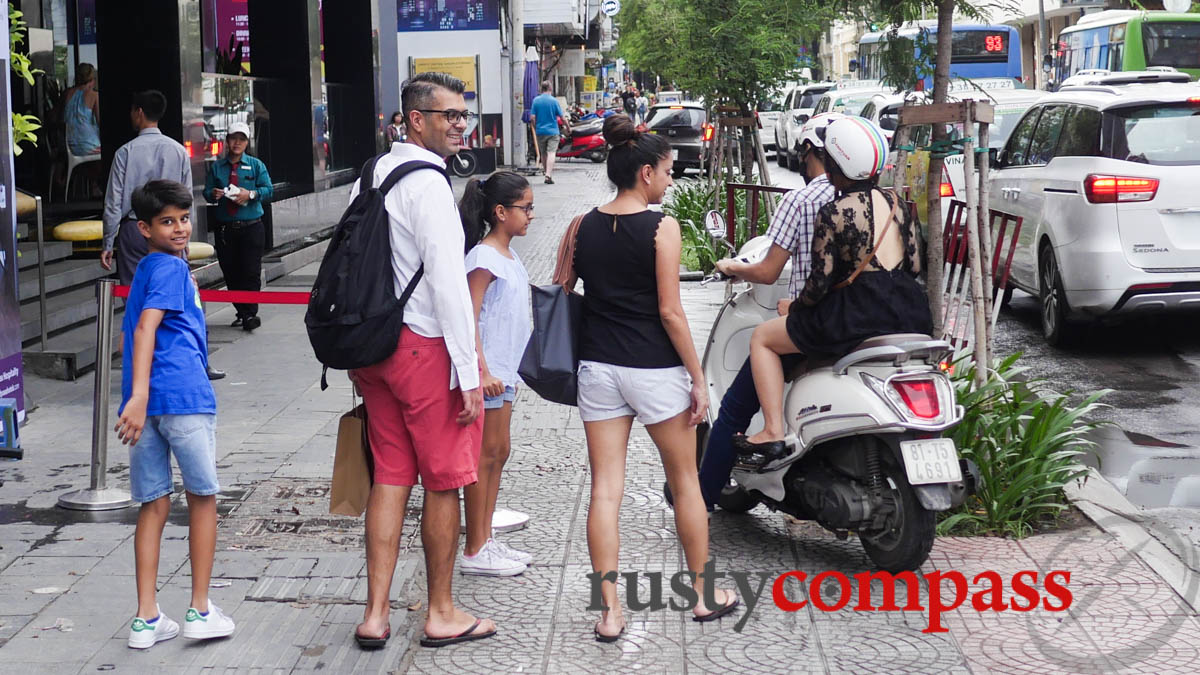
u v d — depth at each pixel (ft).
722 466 18.74
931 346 16.74
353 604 16.58
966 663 14.89
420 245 14.57
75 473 22.59
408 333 14.76
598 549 15.60
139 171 28.86
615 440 15.84
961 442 19.92
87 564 17.95
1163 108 32.91
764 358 17.88
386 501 15.21
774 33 47.01
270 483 21.91
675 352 15.55
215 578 17.40
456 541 15.46
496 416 17.69
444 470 15.05
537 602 16.88
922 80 23.75
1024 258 37.06
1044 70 140.26
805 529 19.79
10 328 25.39
